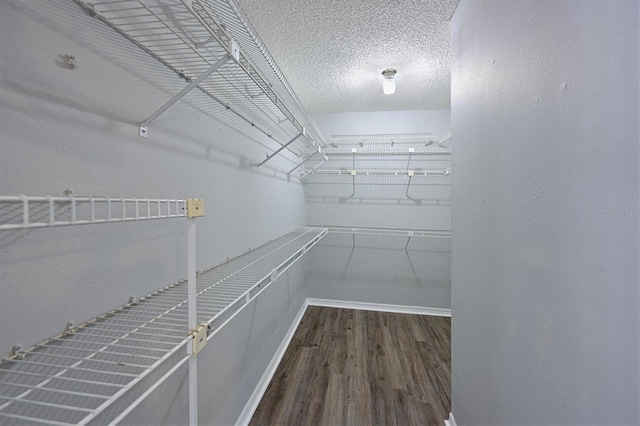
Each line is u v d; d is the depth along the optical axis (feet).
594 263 1.67
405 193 9.98
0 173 1.55
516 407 2.57
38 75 1.73
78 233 2.01
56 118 1.85
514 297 2.61
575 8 1.81
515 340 2.59
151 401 2.52
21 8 1.64
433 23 4.67
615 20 1.51
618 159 1.50
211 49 3.36
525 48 2.42
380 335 8.26
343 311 10.18
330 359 6.89
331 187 10.39
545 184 2.15
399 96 8.23
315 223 10.52
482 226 3.34
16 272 1.64
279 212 7.26
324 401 5.39
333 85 7.35
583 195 1.75
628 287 1.45
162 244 2.94
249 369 4.97
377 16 4.50
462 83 4.06
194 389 2.06
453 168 4.52
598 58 1.63
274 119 6.72
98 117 2.17
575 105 1.82
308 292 10.66
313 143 5.87
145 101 2.67
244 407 4.76
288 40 5.19
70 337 1.93
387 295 10.26
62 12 1.88
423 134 9.08
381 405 5.31
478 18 3.46
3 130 1.56
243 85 4.33
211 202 3.91
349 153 9.82
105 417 2.06
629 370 1.44
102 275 2.23
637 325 1.40
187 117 3.35
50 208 1.10
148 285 2.74
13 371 1.46
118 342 2.06
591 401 1.69
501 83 2.86
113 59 2.31
